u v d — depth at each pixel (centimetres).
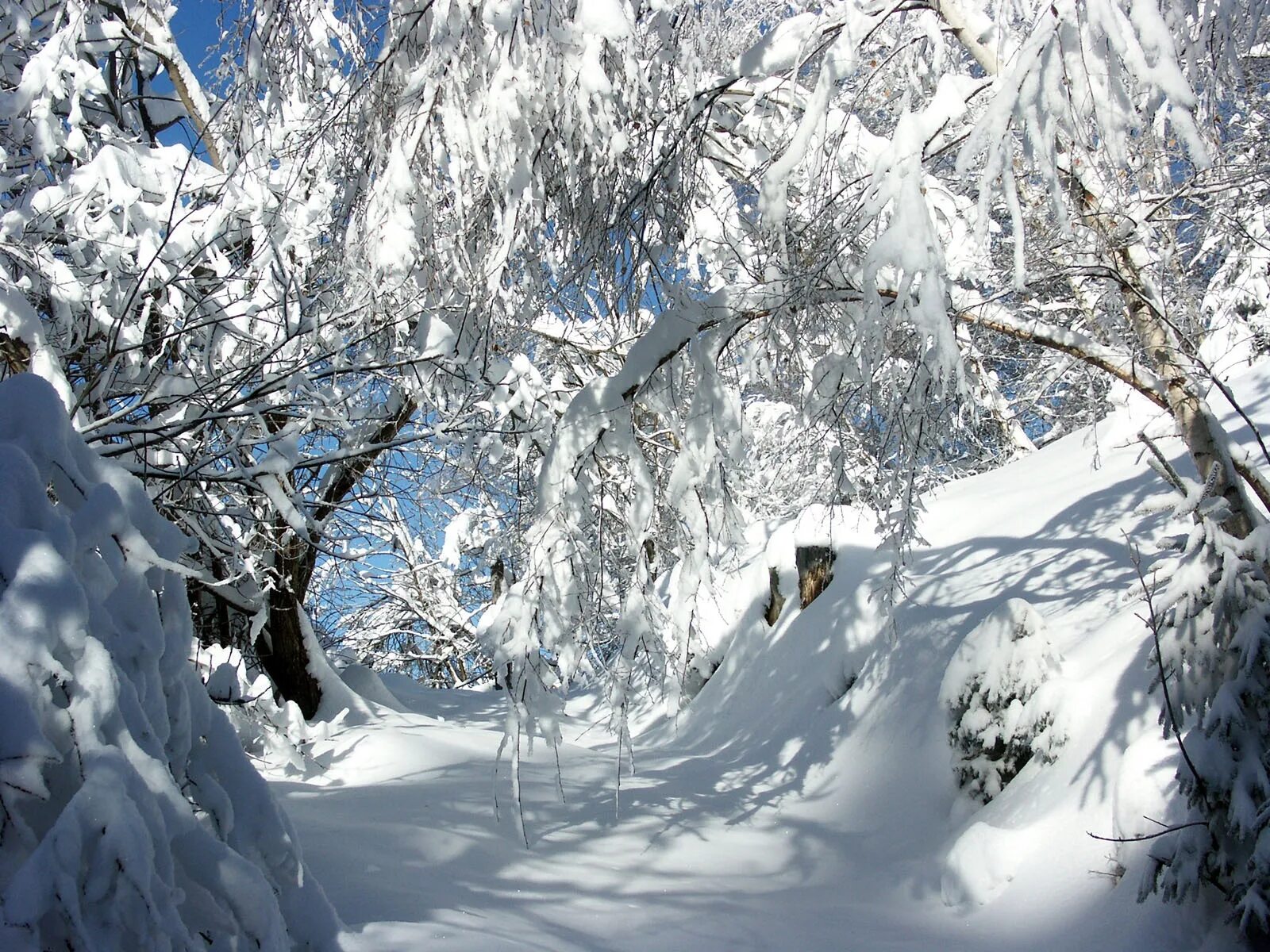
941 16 468
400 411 961
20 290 634
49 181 789
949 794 669
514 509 980
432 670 2081
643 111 534
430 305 654
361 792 742
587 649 613
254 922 291
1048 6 344
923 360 448
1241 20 370
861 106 566
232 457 779
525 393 768
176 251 730
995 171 357
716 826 716
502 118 510
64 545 282
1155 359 488
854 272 486
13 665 255
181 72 914
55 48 714
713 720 1058
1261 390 856
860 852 660
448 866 566
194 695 332
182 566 314
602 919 498
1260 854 380
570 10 518
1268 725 409
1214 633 422
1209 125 430
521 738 1048
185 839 283
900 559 636
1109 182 432
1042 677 607
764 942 482
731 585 1205
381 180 561
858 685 865
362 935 365
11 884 232
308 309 731
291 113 694
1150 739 481
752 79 528
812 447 631
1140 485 855
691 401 565
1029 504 977
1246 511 461
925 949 477
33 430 304
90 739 263
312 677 1091
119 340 719
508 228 530
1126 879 458
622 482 739
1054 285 646
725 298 548
